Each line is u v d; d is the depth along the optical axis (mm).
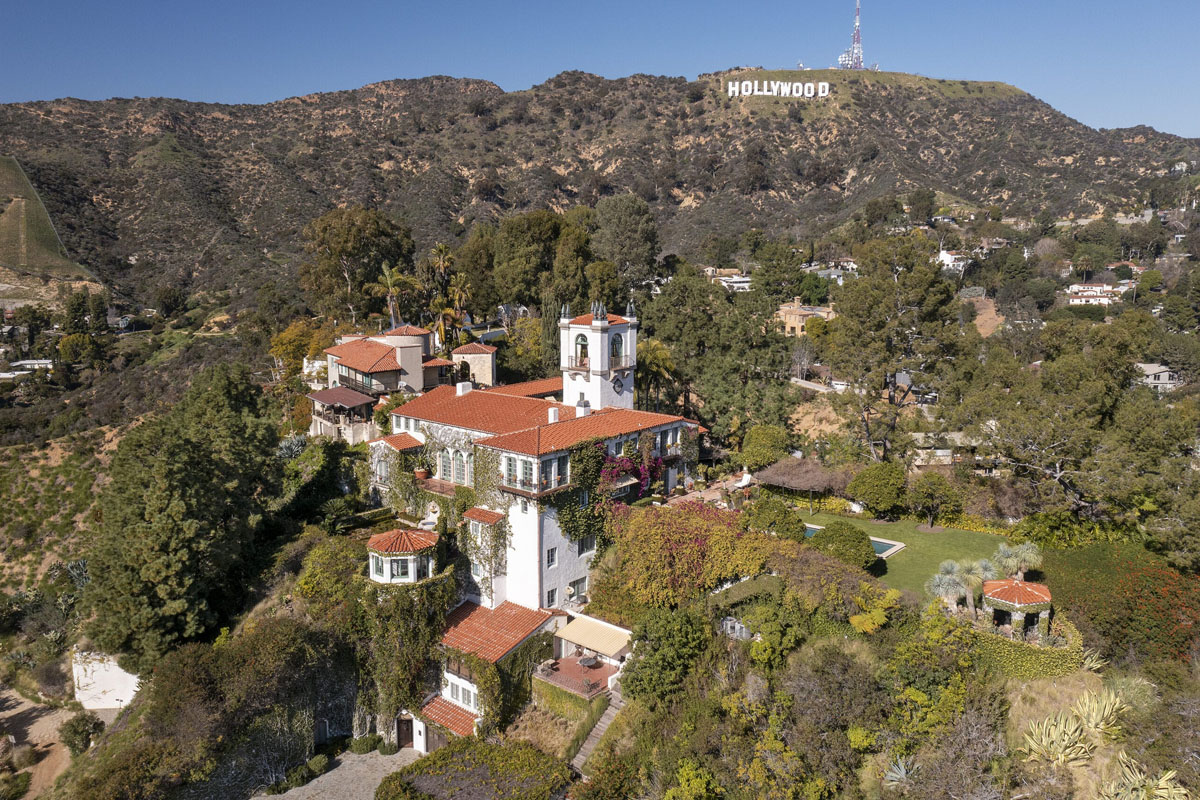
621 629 42812
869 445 60438
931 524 51281
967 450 55656
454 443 52094
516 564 45281
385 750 42469
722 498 53375
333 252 91188
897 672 35531
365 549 45719
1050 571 41531
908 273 63688
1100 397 52062
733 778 33875
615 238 114188
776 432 60750
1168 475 45938
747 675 37625
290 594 46000
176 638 45719
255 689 39000
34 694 54312
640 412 55375
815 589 38906
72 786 40875
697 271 120938
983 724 33531
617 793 34875
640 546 43969
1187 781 30172
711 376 71938
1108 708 32969
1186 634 36219
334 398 65062
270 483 57125
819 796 32938
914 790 32281
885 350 61125
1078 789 31812
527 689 42281
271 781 39844
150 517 46438
